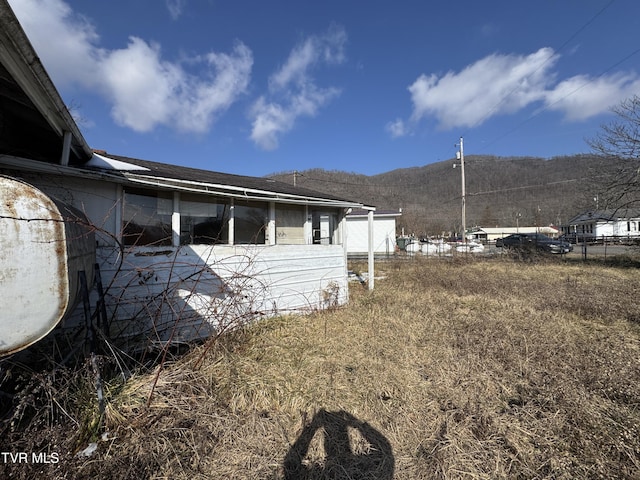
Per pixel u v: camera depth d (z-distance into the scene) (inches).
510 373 140.9
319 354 168.9
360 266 604.4
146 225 181.5
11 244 73.7
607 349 164.6
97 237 161.0
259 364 151.2
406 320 231.8
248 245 225.8
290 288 256.2
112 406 101.0
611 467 86.3
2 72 96.9
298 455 95.8
